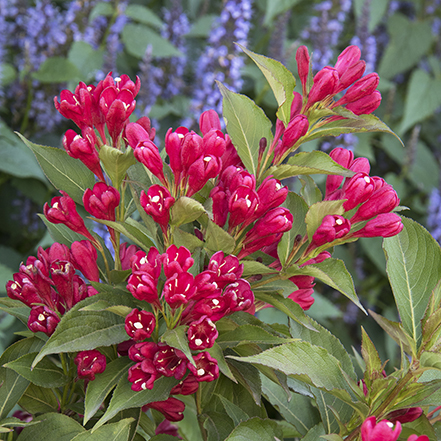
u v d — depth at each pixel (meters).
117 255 0.81
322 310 1.68
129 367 0.78
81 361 0.77
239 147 0.79
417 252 0.82
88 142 0.78
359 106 0.80
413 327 0.81
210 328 0.75
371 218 0.78
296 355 0.77
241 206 0.76
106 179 0.84
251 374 0.79
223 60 1.57
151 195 0.76
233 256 0.76
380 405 0.79
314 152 0.78
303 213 0.82
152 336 0.78
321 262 0.80
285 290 0.80
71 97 0.78
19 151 1.54
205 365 0.77
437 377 0.81
